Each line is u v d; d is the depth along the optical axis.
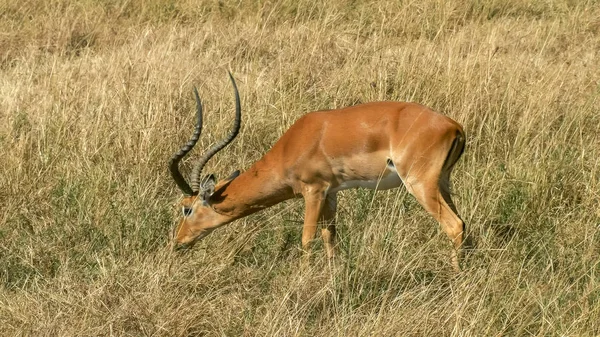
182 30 35.53
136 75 27.78
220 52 32.47
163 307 16.67
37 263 18.94
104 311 16.72
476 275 16.78
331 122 18.64
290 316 16.02
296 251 19.64
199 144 24.00
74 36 35.97
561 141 23.47
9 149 23.19
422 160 18.00
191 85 27.42
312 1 39.16
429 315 15.66
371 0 39.12
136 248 19.44
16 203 21.08
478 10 38.34
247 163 23.75
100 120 24.36
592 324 15.38
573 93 26.86
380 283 17.58
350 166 18.62
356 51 30.41
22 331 16.03
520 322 15.76
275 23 37.72
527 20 37.50
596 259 18.08
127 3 39.88
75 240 19.67
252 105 26.03
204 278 18.11
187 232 19.77
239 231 20.05
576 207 20.44
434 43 32.69
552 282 17.14
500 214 20.22
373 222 18.72
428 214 19.91
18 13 38.47
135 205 20.70
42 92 27.28
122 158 23.14
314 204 19.03
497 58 29.72
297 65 29.33
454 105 26.06
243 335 15.90
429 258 18.12
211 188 19.20
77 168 22.61
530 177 21.16
